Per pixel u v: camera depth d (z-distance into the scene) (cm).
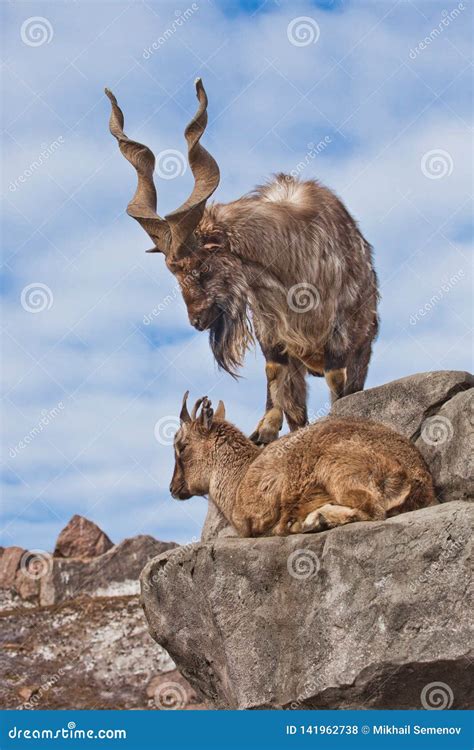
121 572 2686
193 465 1004
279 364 1220
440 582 789
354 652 818
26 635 2488
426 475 880
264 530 912
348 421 907
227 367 1188
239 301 1180
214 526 1091
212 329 1194
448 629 780
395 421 980
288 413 1237
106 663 2348
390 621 803
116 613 2542
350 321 1222
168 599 962
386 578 811
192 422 1014
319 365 1262
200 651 947
